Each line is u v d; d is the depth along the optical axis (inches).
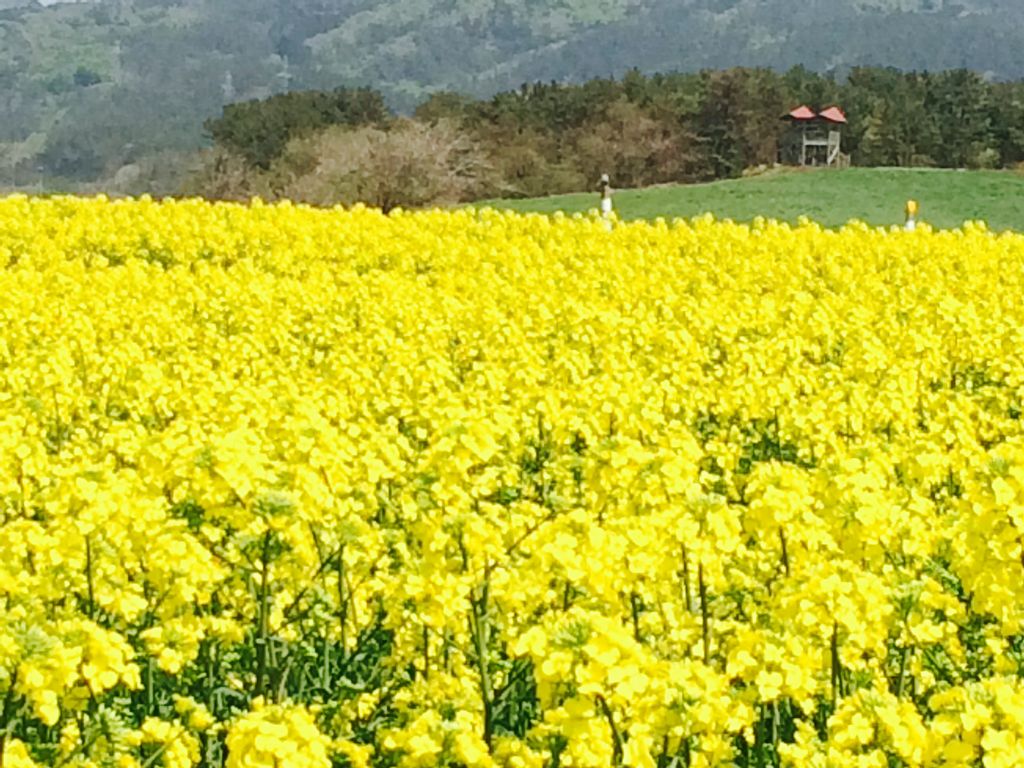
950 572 318.7
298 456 341.7
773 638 250.8
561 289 866.1
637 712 221.9
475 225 1182.9
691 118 4256.9
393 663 309.9
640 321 685.3
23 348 644.1
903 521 320.8
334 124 3843.5
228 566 321.1
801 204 2065.7
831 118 4146.2
